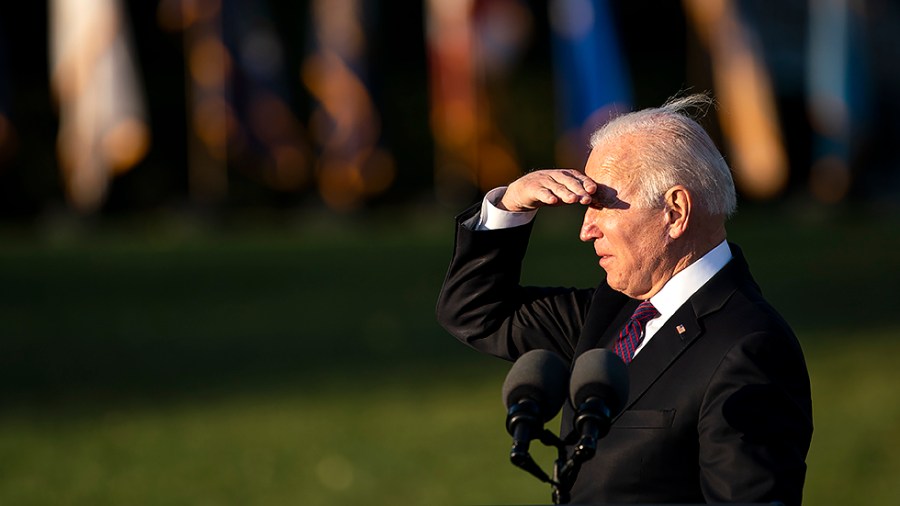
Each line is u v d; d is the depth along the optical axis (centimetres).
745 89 8669
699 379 1012
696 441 1010
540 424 898
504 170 9044
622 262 1058
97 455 2819
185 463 2733
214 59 8500
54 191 9206
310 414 3152
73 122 7819
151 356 3966
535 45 10231
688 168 1044
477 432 2936
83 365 3850
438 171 9781
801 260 5975
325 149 8794
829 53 9288
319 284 5578
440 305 1227
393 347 4028
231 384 3538
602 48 8156
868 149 9838
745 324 1018
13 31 9281
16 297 5294
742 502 920
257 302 5062
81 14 7612
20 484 2588
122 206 9394
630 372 1045
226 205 9206
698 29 8856
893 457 2612
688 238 1055
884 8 10150
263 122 8688
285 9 9788
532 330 1204
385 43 10144
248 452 2808
